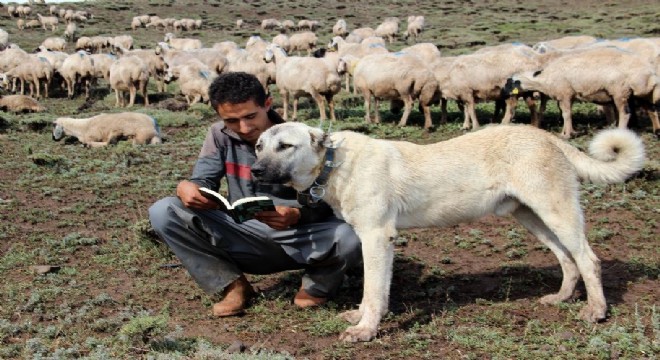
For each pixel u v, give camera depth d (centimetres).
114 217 830
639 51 1381
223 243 522
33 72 2195
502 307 530
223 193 918
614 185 882
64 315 529
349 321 505
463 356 443
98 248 706
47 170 1077
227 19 5234
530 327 485
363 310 505
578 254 500
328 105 1688
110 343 466
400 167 491
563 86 1199
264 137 471
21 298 563
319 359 446
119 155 1201
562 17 4409
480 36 3550
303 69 1516
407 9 5628
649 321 491
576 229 499
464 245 693
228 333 497
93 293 583
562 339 462
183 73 1880
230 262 537
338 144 481
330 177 480
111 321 505
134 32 4503
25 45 3691
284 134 464
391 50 3045
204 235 520
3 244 727
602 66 1151
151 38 4225
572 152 523
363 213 480
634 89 1127
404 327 498
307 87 1516
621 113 1155
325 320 511
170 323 515
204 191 481
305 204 491
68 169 1096
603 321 496
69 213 849
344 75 2283
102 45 3525
